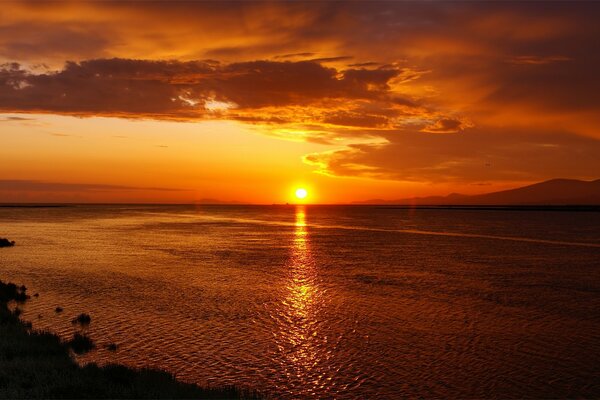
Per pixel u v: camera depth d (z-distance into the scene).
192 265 51.81
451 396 17.94
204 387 18.00
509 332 26.16
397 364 21.12
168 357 21.48
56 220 168.62
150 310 30.11
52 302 32.00
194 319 28.05
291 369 20.38
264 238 95.00
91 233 102.75
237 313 29.69
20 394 14.80
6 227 123.06
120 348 22.55
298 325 27.12
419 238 97.81
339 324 27.47
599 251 71.25
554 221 189.88
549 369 20.66
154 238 91.00
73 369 17.66
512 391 18.36
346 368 20.59
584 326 27.44
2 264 51.03
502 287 39.72
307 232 116.56
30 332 23.48
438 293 36.84
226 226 141.25
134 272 46.12
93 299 33.16
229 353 22.22
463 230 127.06
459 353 22.66
